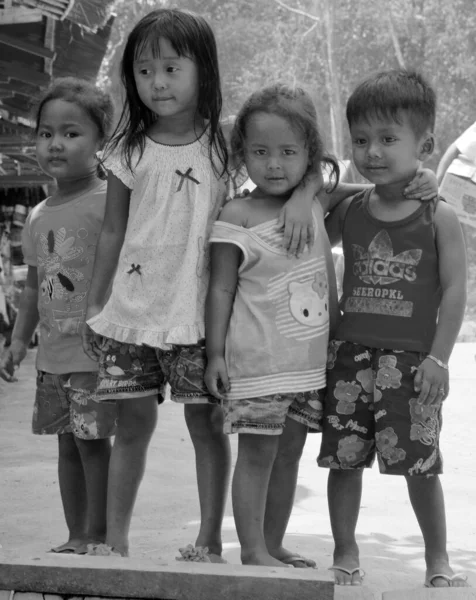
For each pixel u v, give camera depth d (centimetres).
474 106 3281
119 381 380
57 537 526
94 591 293
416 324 383
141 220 379
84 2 852
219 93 384
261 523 363
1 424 921
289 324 365
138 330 372
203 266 375
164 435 867
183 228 375
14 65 1028
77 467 443
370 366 386
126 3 3167
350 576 386
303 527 549
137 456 391
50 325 434
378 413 382
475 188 901
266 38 3438
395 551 494
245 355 362
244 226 370
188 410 387
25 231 460
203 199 377
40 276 441
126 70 385
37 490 645
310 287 368
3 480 674
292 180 370
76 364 425
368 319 386
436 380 373
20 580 296
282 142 364
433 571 389
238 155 377
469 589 324
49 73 1038
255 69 3416
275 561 358
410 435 378
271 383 360
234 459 766
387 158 379
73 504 444
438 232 385
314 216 376
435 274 387
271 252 366
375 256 389
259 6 3481
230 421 362
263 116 364
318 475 717
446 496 647
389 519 577
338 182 395
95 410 421
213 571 292
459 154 916
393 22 3381
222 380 363
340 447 384
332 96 3272
